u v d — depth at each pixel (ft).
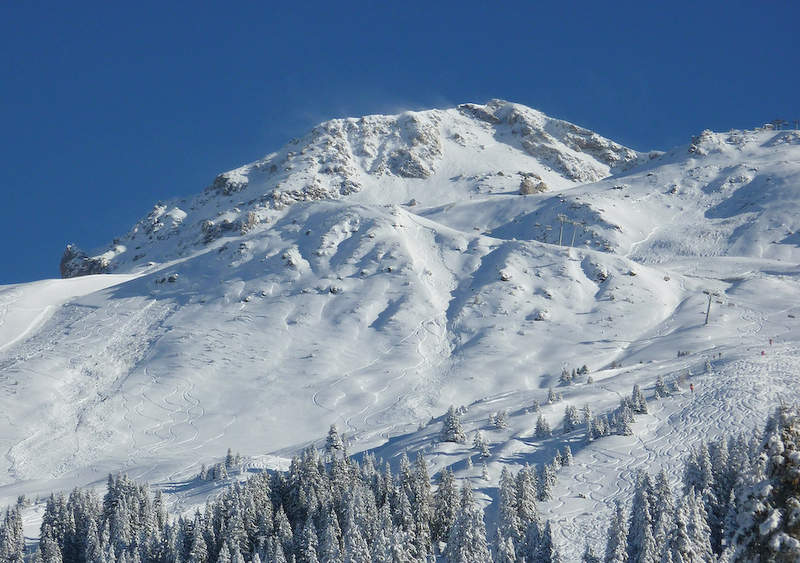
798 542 123.13
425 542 448.24
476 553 368.07
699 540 291.99
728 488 381.40
